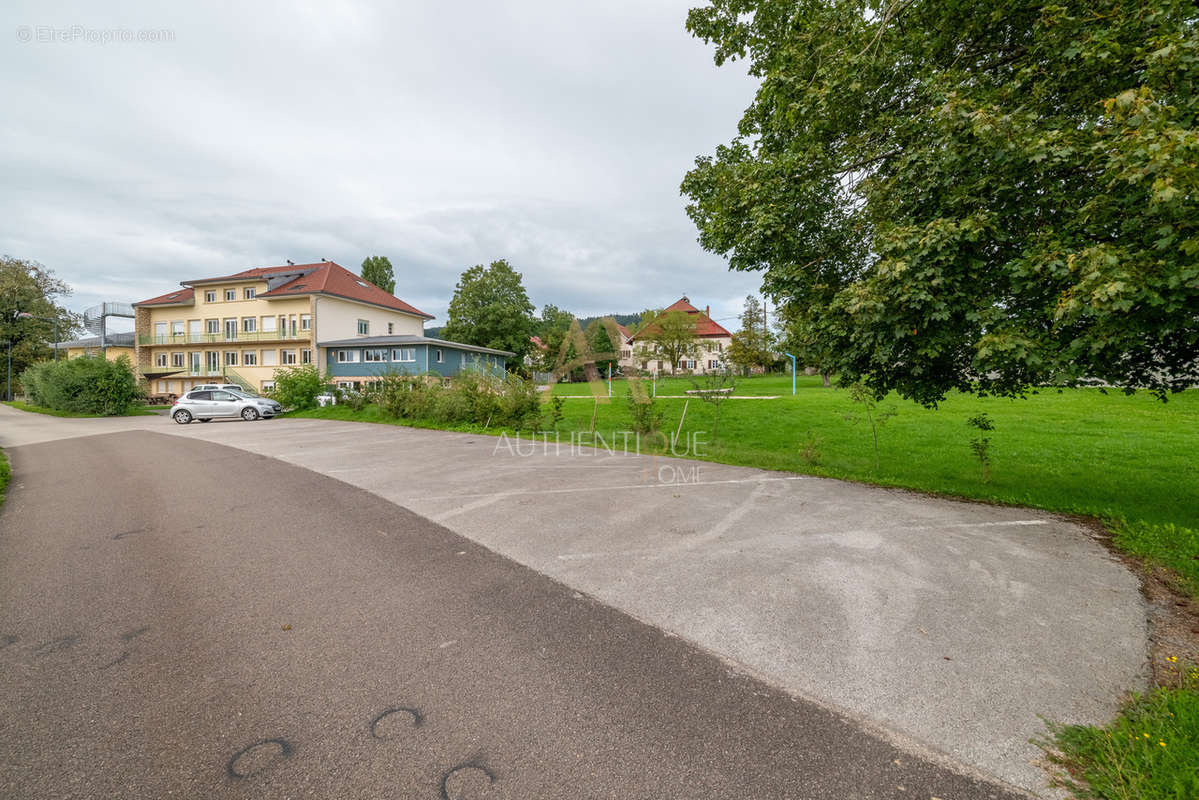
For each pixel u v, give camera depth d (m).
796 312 7.93
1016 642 2.98
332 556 4.50
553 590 3.75
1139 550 4.41
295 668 2.73
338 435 14.04
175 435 14.83
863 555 4.43
